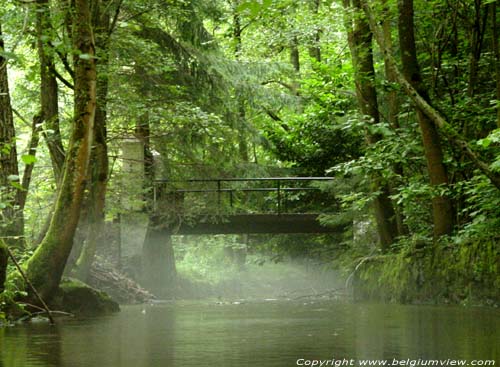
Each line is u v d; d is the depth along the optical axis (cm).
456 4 1512
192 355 593
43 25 1211
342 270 2191
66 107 1870
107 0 1562
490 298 1237
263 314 1135
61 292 1177
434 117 1221
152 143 2127
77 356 596
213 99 2227
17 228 1273
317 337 731
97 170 1545
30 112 1939
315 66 1933
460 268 1305
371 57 1627
